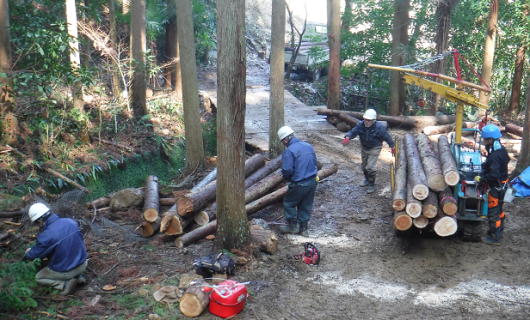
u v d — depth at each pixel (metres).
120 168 10.27
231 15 4.97
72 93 11.15
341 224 6.88
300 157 6.20
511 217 6.88
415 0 15.27
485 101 13.99
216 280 5.00
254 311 4.59
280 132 6.43
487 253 5.79
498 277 5.25
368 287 5.13
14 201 7.01
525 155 7.96
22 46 9.46
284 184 7.85
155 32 15.99
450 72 17.14
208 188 6.41
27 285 4.45
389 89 17.19
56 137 9.61
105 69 13.82
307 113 14.77
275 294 4.94
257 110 15.21
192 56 9.04
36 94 9.76
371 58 16.58
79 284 4.97
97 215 6.96
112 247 5.95
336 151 10.80
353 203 7.71
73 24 10.27
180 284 4.91
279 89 9.27
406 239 6.23
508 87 18.70
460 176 5.71
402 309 4.69
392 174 7.26
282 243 6.19
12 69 9.37
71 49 9.38
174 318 4.38
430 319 4.51
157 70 14.21
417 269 5.49
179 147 12.80
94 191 9.01
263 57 27.14
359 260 5.75
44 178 8.44
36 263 4.59
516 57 17.41
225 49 5.06
